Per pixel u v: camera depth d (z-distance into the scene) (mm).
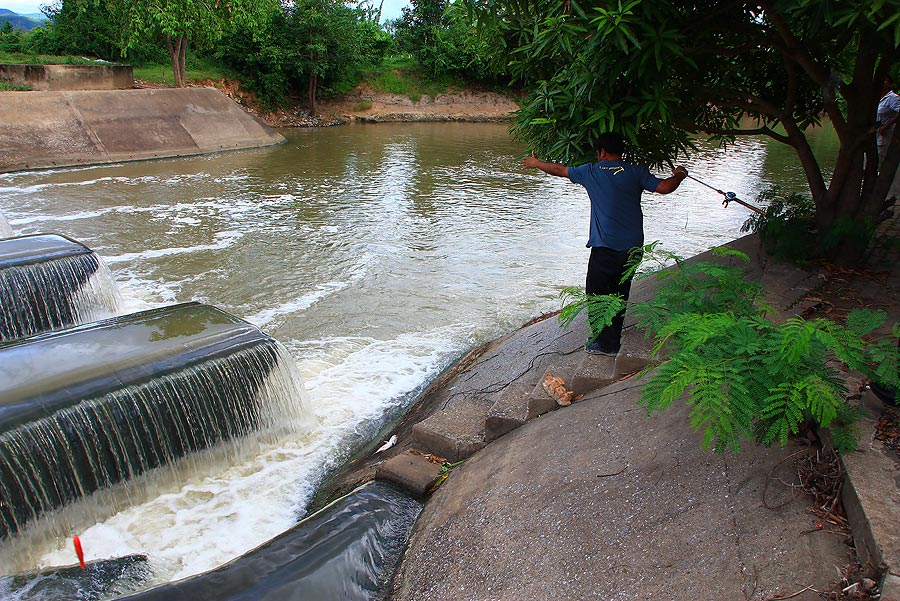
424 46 36406
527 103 5793
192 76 28875
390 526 4363
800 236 6391
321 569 3936
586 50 4625
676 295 4195
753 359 3230
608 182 4691
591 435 4109
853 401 3479
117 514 5195
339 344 8148
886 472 2943
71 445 4984
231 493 5465
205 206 14773
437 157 22859
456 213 14766
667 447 3693
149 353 5863
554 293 9984
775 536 2918
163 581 4445
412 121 34781
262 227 13164
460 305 9461
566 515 3518
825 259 6188
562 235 13109
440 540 3859
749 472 3311
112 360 5691
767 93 7234
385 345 8148
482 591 3307
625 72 4734
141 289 9883
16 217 13367
